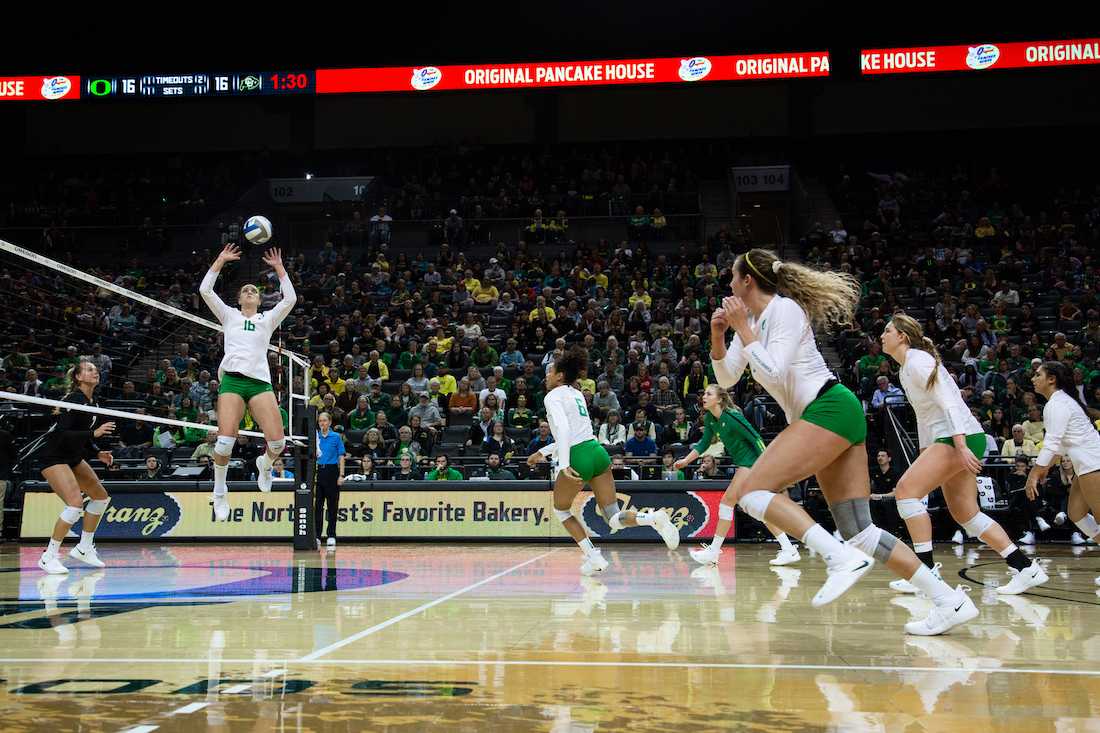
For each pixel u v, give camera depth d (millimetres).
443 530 11492
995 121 25688
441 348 17094
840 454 3738
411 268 21469
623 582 6086
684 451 12445
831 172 26094
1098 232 21516
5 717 2395
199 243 23469
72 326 17766
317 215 26000
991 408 13305
